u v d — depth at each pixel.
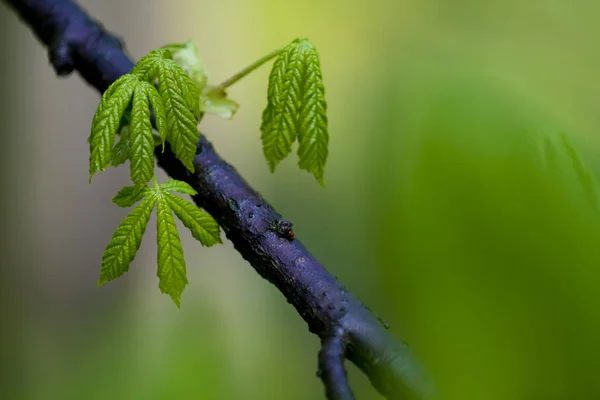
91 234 2.41
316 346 1.93
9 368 2.00
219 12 2.52
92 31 0.81
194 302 1.25
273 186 2.39
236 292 2.26
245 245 0.71
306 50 0.72
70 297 2.29
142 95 0.70
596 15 0.76
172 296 0.70
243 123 2.57
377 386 0.66
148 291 2.28
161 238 0.70
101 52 0.80
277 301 2.17
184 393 1.12
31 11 0.82
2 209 2.29
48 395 1.88
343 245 1.78
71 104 2.39
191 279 2.28
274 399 1.68
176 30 2.55
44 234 2.34
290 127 0.72
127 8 2.47
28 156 2.34
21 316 2.17
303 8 2.03
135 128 0.70
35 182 2.35
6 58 2.26
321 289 0.69
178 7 2.53
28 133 2.35
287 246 0.71
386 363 0.66
